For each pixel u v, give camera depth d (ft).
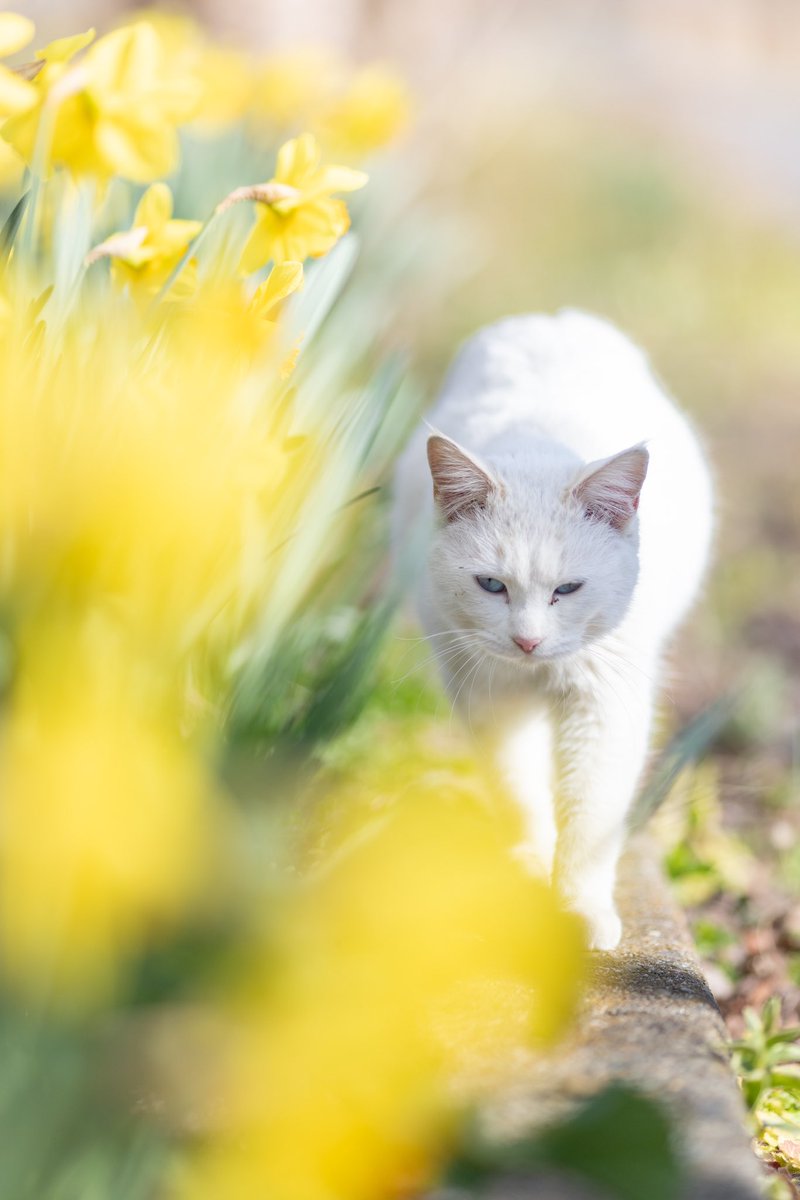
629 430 5.40
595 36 29.17
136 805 2.59
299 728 4.79
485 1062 4.44
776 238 16.81
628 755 5.13
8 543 3.46
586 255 14.96
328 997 2.76
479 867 2.79
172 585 3.77
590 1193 4.16
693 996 4.70
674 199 17.01
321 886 2.91
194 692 4.52
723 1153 4.28
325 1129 2.82
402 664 6.16
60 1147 3.03
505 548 5.12
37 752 2.74
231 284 4.50
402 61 14.60
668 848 5.82
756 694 6.77
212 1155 3.20
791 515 9.00
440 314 11.58
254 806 3.23
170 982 2.82
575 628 5.12
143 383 4.22
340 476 4.87
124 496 3.25
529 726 5.28
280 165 4.55
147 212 4.53
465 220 12.30
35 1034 2.95
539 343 5.55
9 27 4.21
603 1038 4.52
